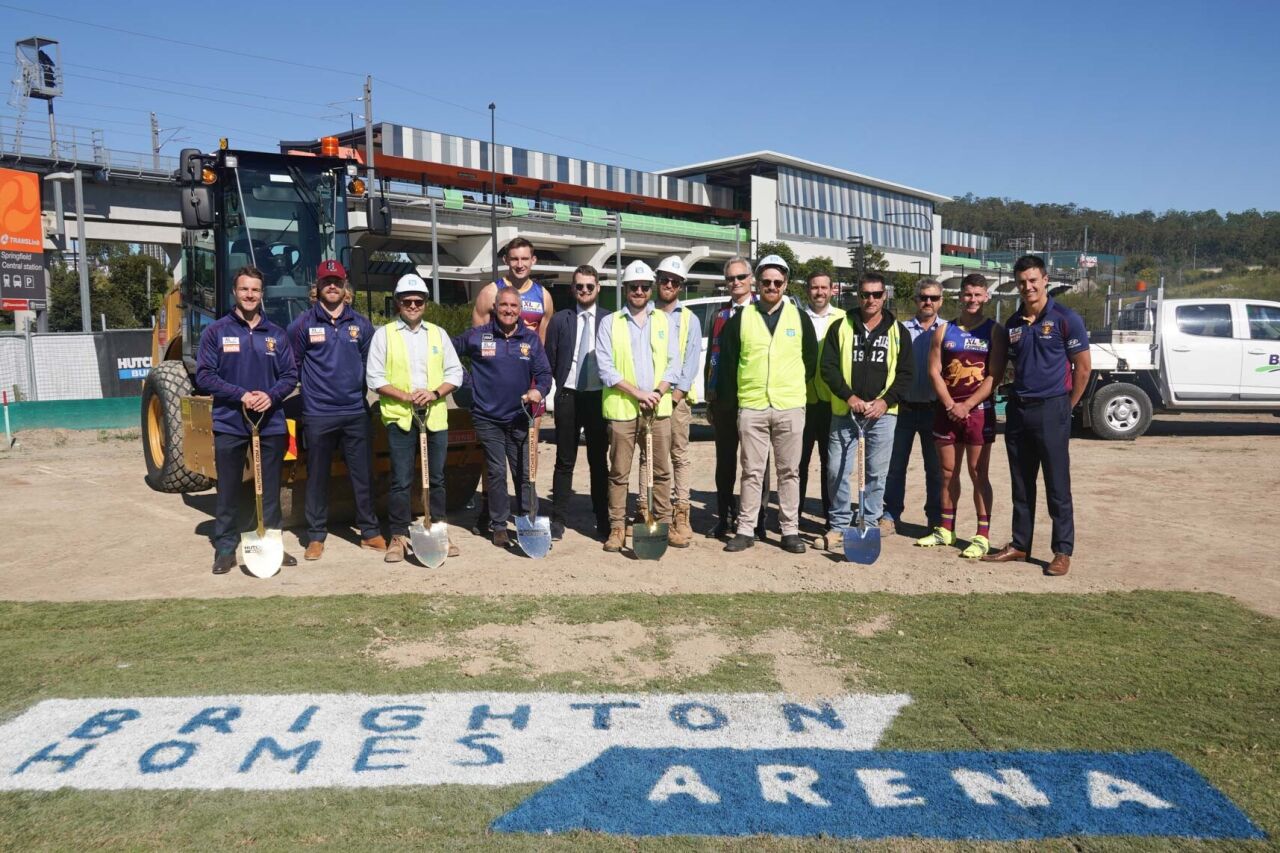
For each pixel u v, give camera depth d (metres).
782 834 2.81
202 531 7.09
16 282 27.66
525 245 6.61
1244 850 2.73
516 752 3.34
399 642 4.46
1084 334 5.66
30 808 2.95
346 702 3.76
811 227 88.06
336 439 6.27
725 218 86.00
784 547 6.35
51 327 57.75
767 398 6.19
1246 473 9.48
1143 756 3.29
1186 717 3.60
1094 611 4.93
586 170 72.19
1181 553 6.25
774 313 6.19
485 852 2.70
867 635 4.57
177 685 3.93
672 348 6.25
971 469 6.22
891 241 98.38
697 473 9.68
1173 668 4.10
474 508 7.94
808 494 8.45
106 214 46.19
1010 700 3.77
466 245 59.66
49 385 18.31
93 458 11.54
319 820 2.87
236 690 3.87
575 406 6.68
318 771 3.19
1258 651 4.32
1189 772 3.17
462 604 5.09
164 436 8.25
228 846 2.73
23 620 4.82
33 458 11.52
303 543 6.65
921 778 3.15
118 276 60.78
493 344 6.34
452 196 55.31
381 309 32.53
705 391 7.37
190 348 8.48
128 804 2.97
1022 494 6.02
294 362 6.11
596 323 6.62
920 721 3.58
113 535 6.95
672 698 3.81
